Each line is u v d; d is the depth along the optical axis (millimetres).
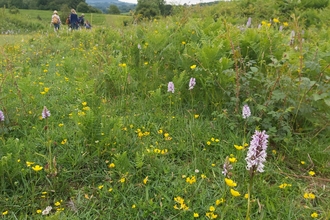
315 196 2592
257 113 3412
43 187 2678
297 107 3305
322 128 3320
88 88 3924
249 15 11141
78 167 2891
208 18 5969
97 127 3002
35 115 3699
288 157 3113
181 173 2811
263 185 2645
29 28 20953
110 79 4535
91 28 11070
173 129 3479
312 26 8742
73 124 3607
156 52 5039
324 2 11242
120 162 2672
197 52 4176
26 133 3354
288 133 3154
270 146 3238
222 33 4859
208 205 2426
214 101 3844
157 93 3922
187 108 3957
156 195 2570
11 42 10234
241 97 3645
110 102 4102
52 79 5277
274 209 2404
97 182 2777
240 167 2844
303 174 2902
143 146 3121
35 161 2902
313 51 4066
